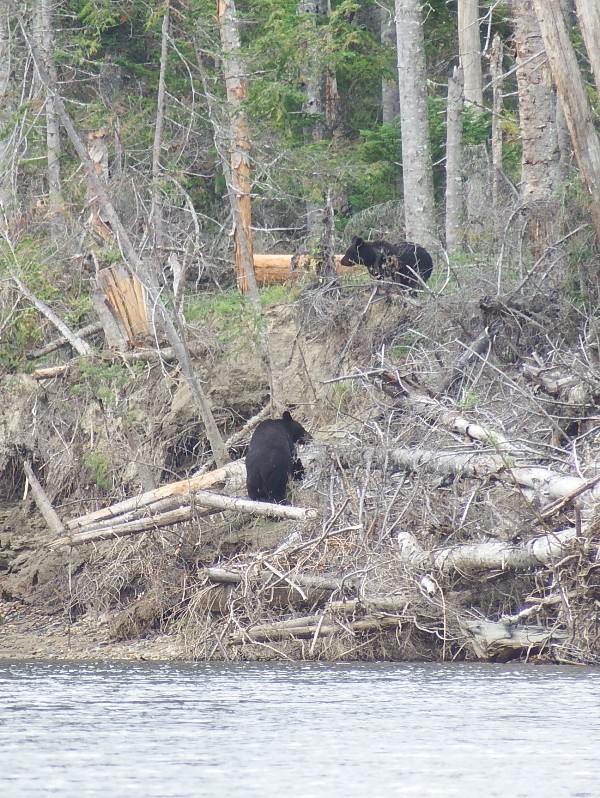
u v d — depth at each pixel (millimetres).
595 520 9680
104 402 16422
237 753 6219
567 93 15148
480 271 15805
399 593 11109
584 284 14969
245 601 11633
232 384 16312
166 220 17656
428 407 12430
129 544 13953
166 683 9367
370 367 13891
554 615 10914
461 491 11594
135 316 16406
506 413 12602
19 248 16891
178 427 16234
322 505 12469
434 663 10578
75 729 6945
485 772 5770
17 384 17062
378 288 15766
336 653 11117
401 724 7062
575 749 6312
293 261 17578
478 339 14281
